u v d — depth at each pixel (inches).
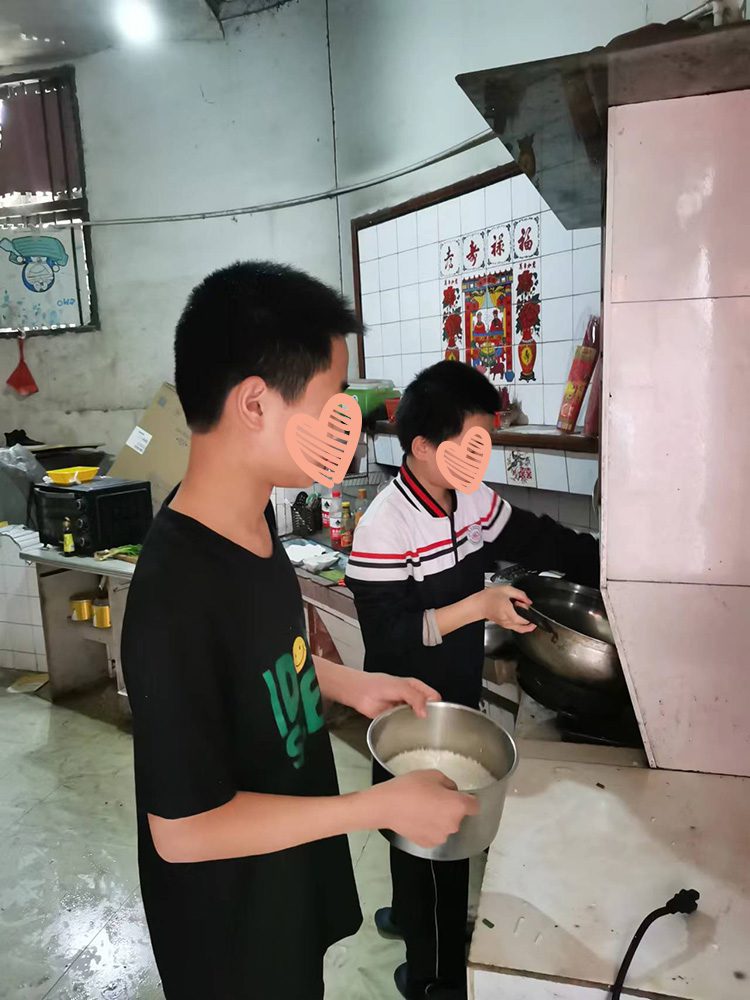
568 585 61.1
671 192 39.9
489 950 32.1
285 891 34.9
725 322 40.4
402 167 116.3
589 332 81.3
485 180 98.3
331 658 112.5
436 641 53.8
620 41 39.6
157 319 161.2
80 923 75.5
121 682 125.4
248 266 29.0
